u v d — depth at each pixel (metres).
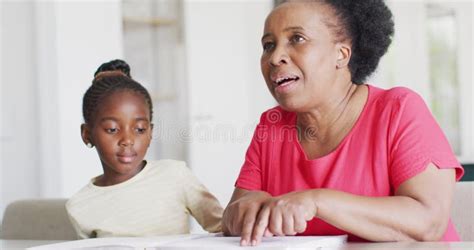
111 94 1.29
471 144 5.47
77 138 3.45
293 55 1.11
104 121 1.28
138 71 3.78
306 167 1.17
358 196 0.96
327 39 1.12
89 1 3.49
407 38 5.11
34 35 3.44
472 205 1.27
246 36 4.36
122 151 1.28
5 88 3.48
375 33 1.16
